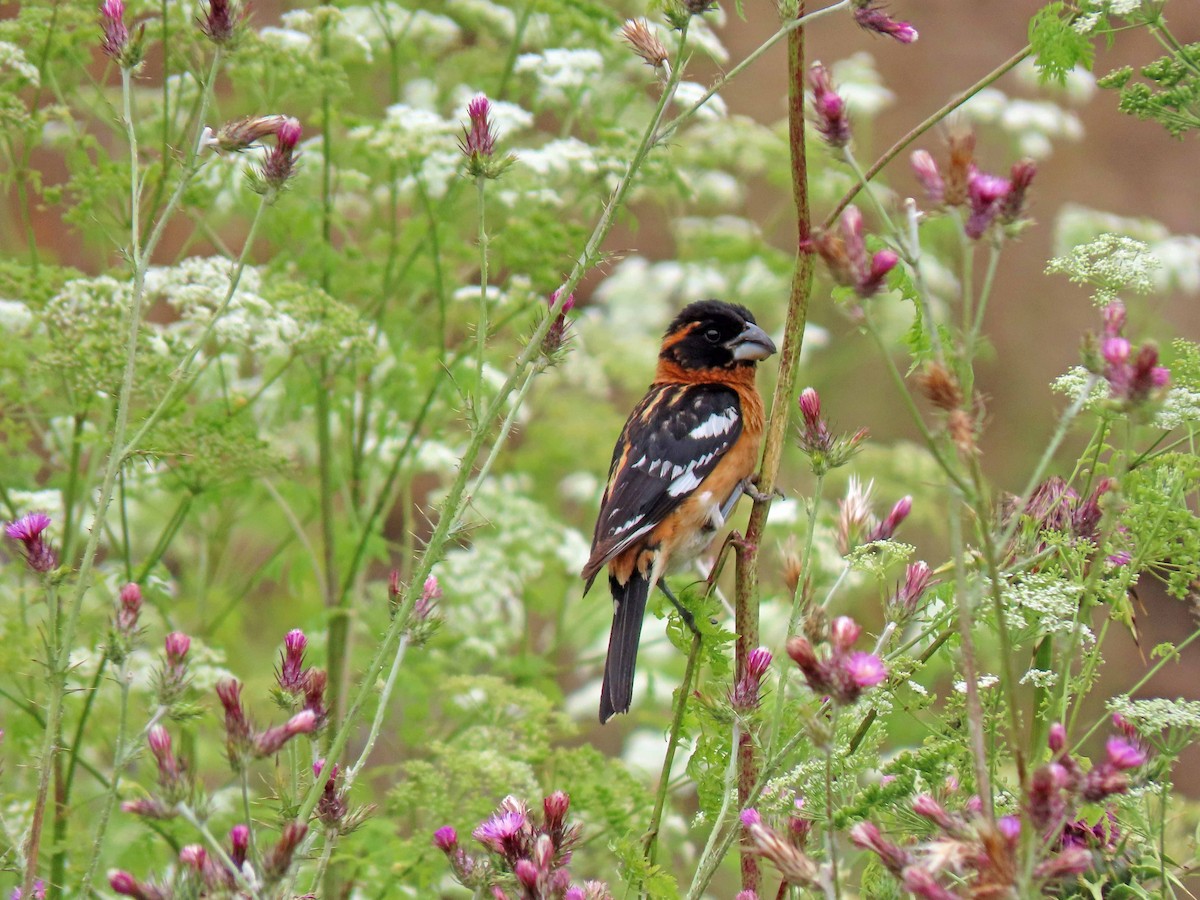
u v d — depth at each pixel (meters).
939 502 14.73
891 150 6.65
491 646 12.14
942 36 26.95
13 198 14.69
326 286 12.34
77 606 6.51
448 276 12.78
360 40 12.84
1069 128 16.73
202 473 10.08
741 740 6.77
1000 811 5.93
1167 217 24.58
